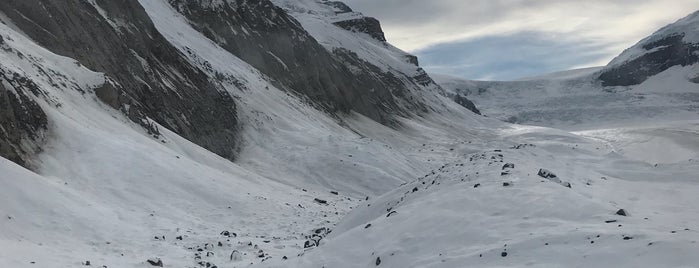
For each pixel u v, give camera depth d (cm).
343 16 15875
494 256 933
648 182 2070
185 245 1510
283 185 3306
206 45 5666
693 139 7694
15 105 1917
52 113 2153
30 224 1338
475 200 1258
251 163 4022
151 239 1516
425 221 1200
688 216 1253
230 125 4366
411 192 1705
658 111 17988
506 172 1502
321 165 3991
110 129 2511
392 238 1177
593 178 2005
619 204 1438
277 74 6969
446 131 10462
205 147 3825
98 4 3672
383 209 1712
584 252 849
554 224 1025
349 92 8688
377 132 7988
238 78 5325
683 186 1888
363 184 3838
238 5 7481
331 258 1202
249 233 1844
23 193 1433
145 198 1956
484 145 7988
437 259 1000
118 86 2956
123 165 2094
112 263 1213
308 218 2258
